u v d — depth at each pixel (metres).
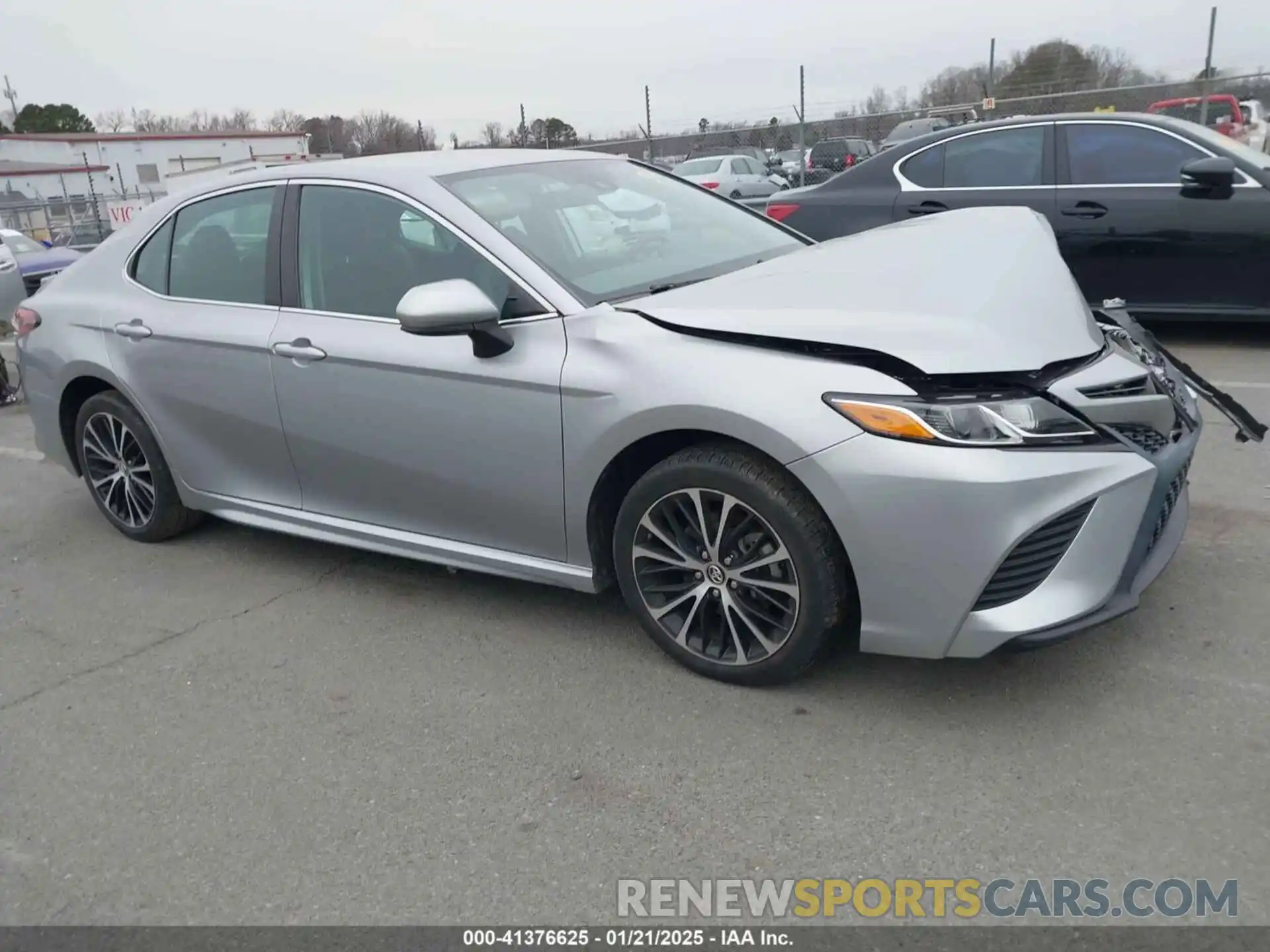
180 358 4.22
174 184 19.39
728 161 18.78
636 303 3.20
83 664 3.75
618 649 3.51
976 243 3.40
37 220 30.16
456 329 3.11
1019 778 2.67
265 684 3.49
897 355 2.70
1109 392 2.79
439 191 3.59
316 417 3.82
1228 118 16.23
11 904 2.56
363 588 4.18
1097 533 2.68
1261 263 6.46
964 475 2.61
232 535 4.89
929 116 14.71
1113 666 3.12
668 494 3.09
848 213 7.50
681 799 2.71
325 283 3.82
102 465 4.89
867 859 2.45
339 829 2.72
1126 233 6.73
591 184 4.03
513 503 3.42
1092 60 16.23
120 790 2.98
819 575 2.88
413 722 3.18
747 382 2.86
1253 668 3.05
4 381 8.38
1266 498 4.27
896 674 3.18
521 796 2.79
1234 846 2.38
